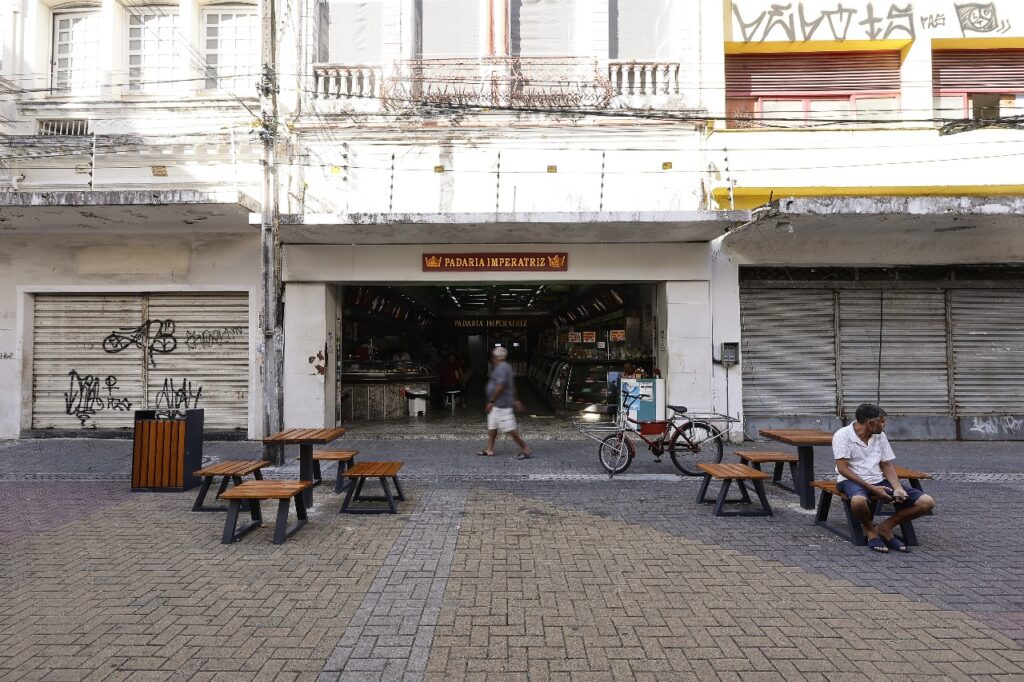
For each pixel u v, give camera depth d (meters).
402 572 4.41
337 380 11.32
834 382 10.72
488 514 5.97
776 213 8.68
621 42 10.94
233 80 10.72
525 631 3.51
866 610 3.80
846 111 10.78
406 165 10.53
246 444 10.19
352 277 10.46
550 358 17.52
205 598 3.95
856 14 10.46
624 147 10.48
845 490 5.16
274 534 5.12
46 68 10.84
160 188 10.48
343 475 6.35
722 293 10.48
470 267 10.46
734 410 10.45
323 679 2.99
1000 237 10.39
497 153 10.48
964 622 3.63
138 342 10.70
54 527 5.52
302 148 10.52
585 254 10.49
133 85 10.84
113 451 9.41
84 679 2.98
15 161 10.45
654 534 5.35
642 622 3.62
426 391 13.73
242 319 10.62
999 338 10.73
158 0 10.87
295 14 10.65
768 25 10.55
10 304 10.56
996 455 9.22
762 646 3.33
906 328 10.73
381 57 10.88
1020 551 4.92
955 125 9.55
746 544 5.09
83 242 10.59
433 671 3.07
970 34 10.34
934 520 5.81
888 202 8.61
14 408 10.52
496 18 10.70
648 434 7.88
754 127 10.68
